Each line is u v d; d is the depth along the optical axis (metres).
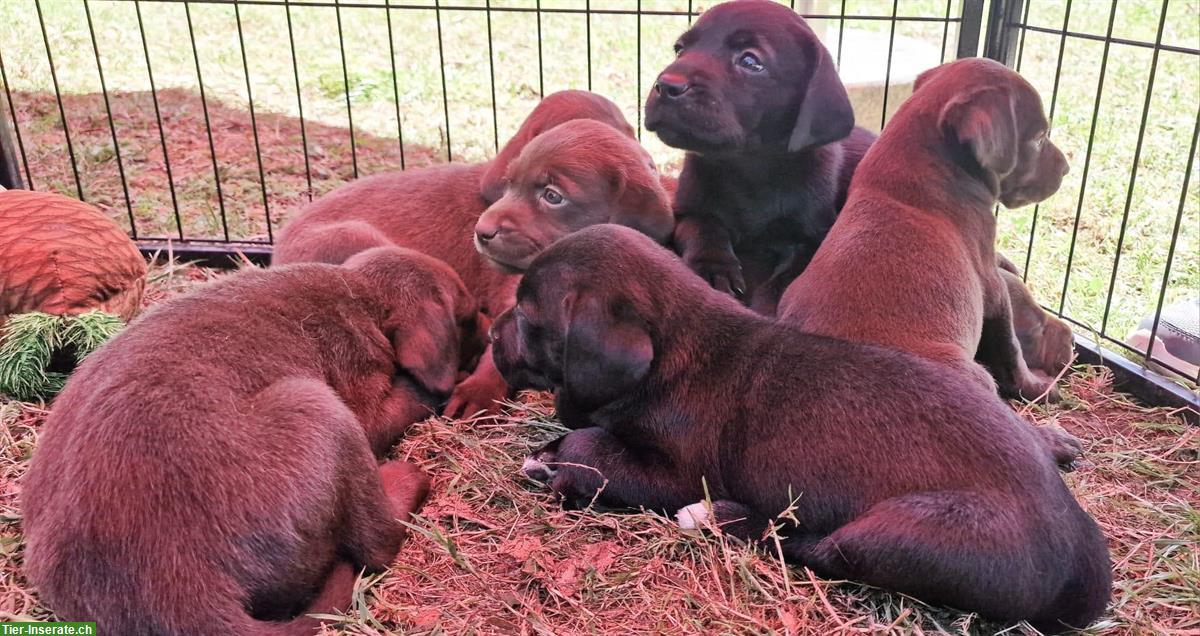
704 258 0.87
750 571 0.70
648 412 0.73
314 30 1.86
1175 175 1.33
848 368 0.69
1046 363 0.95
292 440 0.65
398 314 0.80
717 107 0.83
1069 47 1.77
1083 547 0.65
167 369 0.66
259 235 1.19
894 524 0.65
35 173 1.30
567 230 0.85
